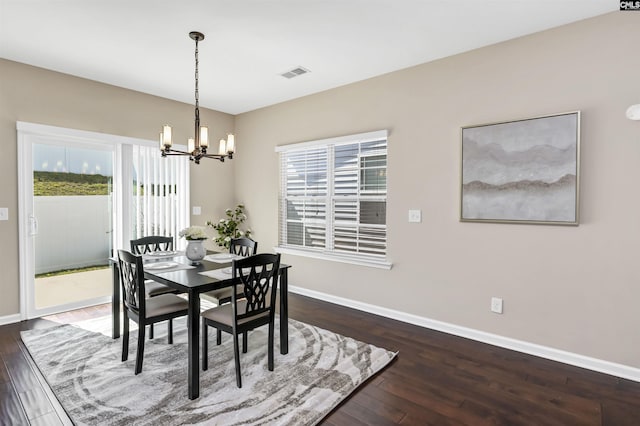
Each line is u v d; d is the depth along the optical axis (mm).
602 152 2510
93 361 2641
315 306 4074
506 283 2953
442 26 2684
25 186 3494
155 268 2793
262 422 1938
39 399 2154
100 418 1968
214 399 2156
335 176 4215
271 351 2520
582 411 2086
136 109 4230
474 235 3115
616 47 2451
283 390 2258
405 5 2396
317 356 2752
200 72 3635
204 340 2537
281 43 2977
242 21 2619
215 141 5152
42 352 2783
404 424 1953
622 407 2125
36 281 3611
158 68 3527
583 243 2600
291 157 4707
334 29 2740
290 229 4766
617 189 2467
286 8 2441
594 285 2568
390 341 3082
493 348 2953
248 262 2375
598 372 2545
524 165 2811
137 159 4301
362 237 3980
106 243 4125
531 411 2084
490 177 2984
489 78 3000
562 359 2701
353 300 4016
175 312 2664
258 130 5055
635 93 2393
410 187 3512
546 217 2723
